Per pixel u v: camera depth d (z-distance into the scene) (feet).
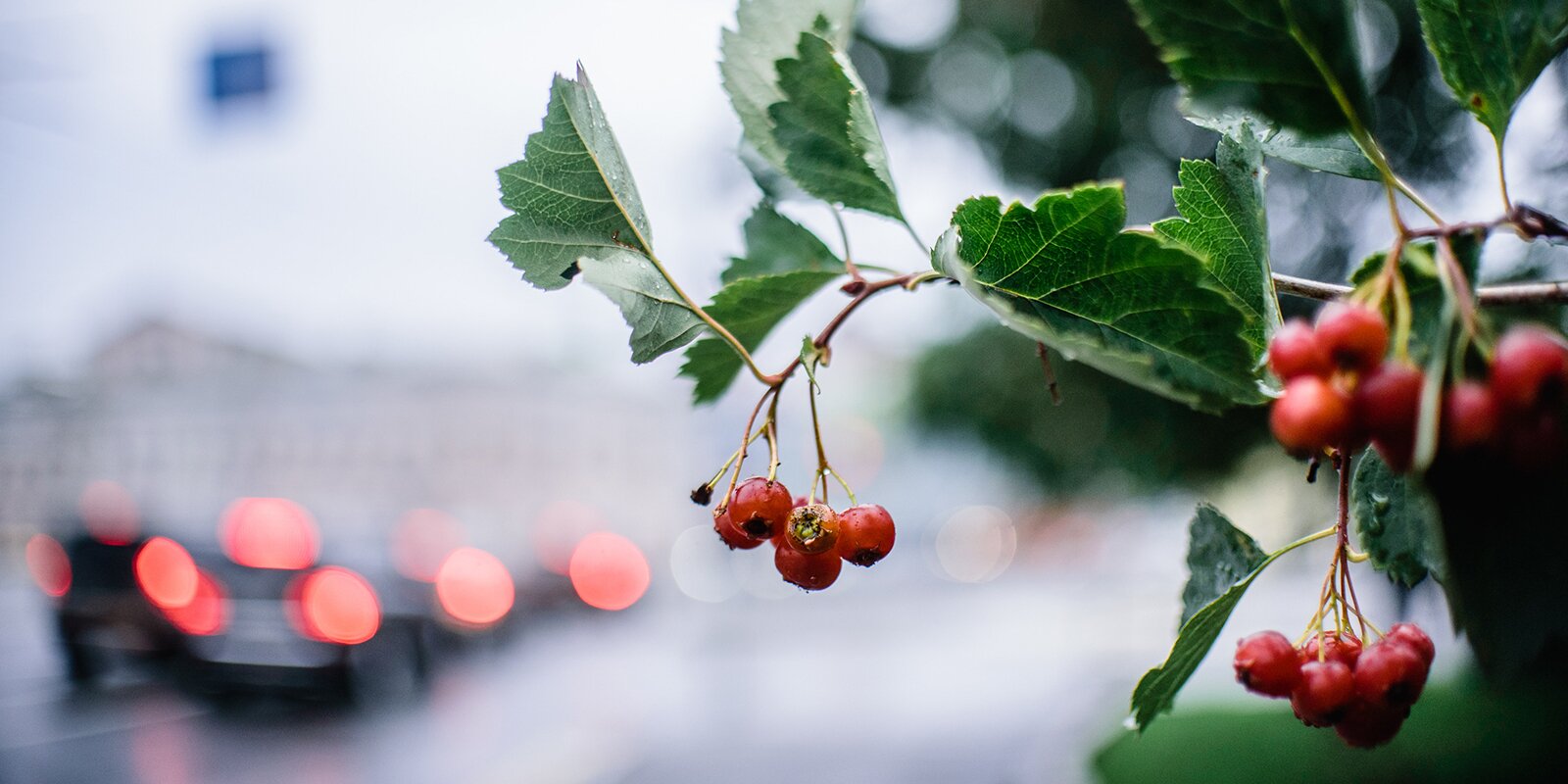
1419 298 3.31
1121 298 2.90
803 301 4.29
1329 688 3.13
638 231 3.45
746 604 62.08
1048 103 17.76
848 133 3.83
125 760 23.88
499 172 3.38
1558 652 2.54
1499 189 2.80
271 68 35.06
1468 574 2.39
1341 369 2.38
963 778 24.12
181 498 93.20
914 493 96.12
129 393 97.76
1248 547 3.68
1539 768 18.25
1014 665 40.34
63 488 96.73
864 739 28.60
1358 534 3.55
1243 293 3.19
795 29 3.83
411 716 29.45
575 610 47.75
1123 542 76.74
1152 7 2.81
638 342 3.41
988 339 22.02
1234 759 20.86
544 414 86.33
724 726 30.01
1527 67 2.80
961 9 17.16
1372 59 11.98
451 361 98.78
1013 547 88.58
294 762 24.26
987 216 2.93
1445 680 24.63
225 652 27.20
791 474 47.16
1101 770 20.99
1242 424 16.63
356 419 87.92
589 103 3.34
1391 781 18.93
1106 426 18.86
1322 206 13.46
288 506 28.19
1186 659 3.49
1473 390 2.15
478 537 42.06
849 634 49.60
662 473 96.17
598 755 26.30
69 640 28.04
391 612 30.91
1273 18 2.71
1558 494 2.28
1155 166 16.98
